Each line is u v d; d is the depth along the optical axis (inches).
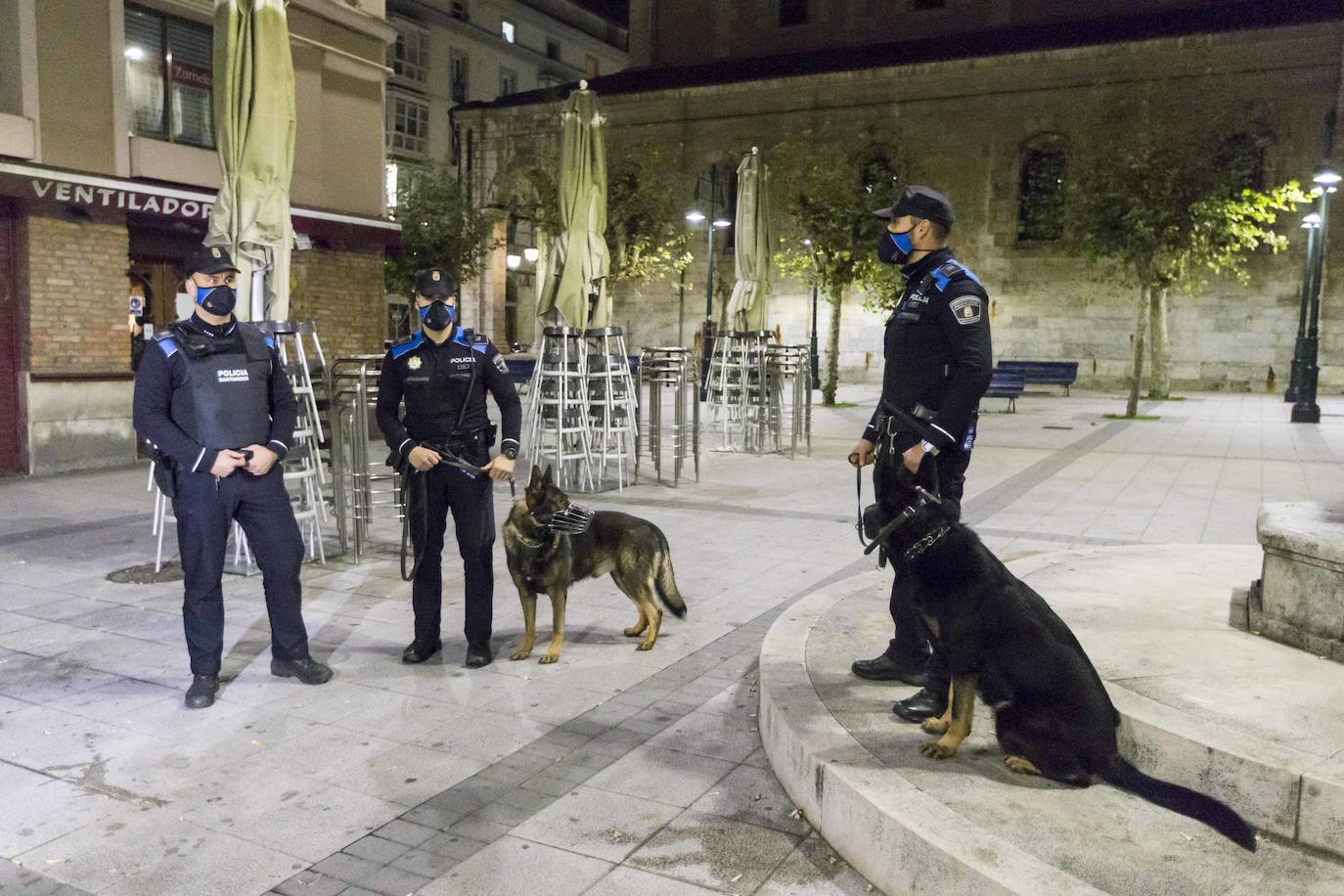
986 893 106.0
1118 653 161.3
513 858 129.8
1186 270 862.5
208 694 181.9
